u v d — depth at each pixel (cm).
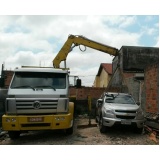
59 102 770
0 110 1023
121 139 823
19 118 732
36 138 843
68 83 867
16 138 852
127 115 889
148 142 782
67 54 1445
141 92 1413
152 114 1175
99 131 967
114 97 1066
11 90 775
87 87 1861
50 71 845
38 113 762
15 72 838
